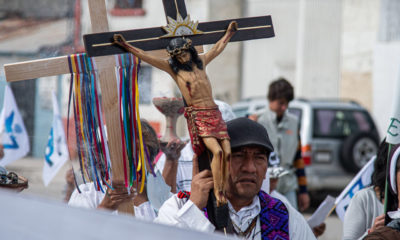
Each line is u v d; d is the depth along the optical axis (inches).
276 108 422.3
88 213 99.1
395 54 1115.9
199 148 178.4
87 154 191.2
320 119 778.2
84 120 190.1
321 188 759.7
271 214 192.9
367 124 792.3
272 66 1195.3
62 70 186.1
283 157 416.8
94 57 187.5
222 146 174.6
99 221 96.2
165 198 231.5
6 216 100.7
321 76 1159.0
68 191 273.3
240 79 1199.6
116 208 190.9
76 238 94.4
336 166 765.9
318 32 1155.9
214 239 96.7
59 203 103.6
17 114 338.6
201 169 185.0
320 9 1151.6
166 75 258.2
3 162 332.2
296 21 1185.4
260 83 1200.8
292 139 421.7
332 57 1159.0
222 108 295.4
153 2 1107.9
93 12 181.9
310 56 1160.2
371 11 1130.7
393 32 1119.6
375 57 1129.4
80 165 192.4
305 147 761.0
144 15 1109.7
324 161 765.9
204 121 174.4
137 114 190.2
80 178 219.0
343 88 1155.3
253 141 183.2
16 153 337.4
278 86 423.2
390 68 1122.0
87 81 189.0
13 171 242.2
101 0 182.7
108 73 188.7
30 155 392.2
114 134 189.5
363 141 767.7
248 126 186.9
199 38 187.0
